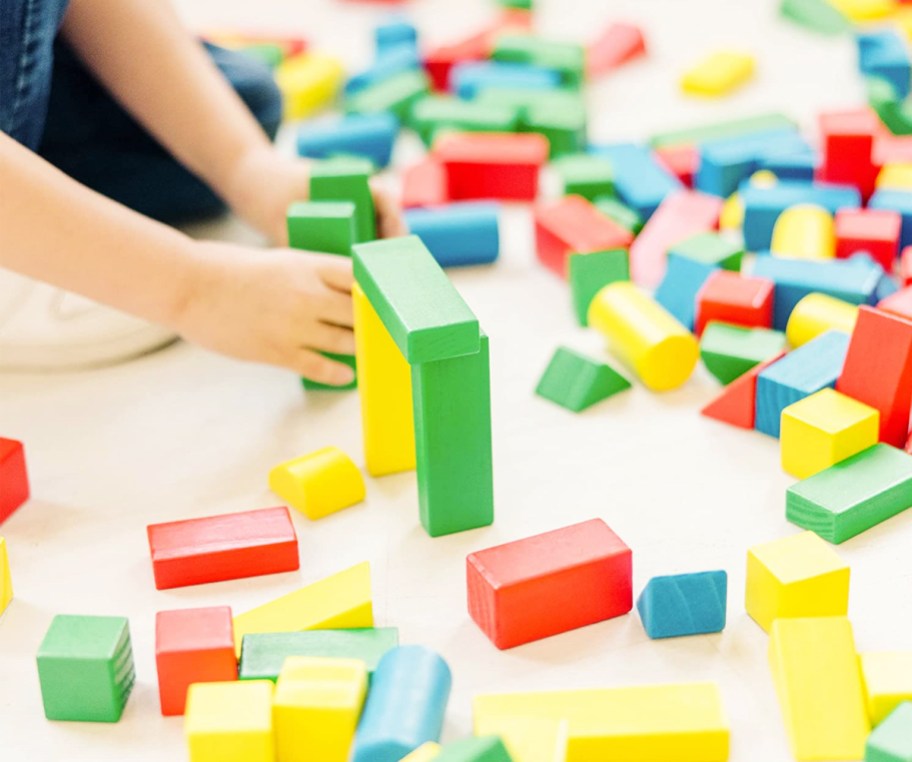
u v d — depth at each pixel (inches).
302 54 80.8
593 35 84.2
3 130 48.9
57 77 54.1
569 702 34.0
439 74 78.8
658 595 37.2
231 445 47.6
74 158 56.2
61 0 49.1
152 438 48.1
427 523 42.6
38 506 44.6
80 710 35.6
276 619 37.4
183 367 52.6
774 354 48.6
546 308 56.5
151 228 45.4
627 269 54.6
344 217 48.5
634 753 33.4
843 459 43.3
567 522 42.9
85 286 44.8
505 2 87.0
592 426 48.1
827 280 52.1
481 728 32.5
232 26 86.4
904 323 43.0
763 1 88.1
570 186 62.5
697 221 59.9
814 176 63.0
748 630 38.1
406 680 33.7
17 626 39.2
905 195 59.4
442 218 59.2
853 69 77.0
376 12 89.0
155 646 36.0
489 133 69.1
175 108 53.6
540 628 38.0
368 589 38.0
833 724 33.6
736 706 35.4
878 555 40.8
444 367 39.6
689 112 73.3
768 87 75.7
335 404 50.1
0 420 49.3
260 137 56.0
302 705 32.8
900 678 33.8
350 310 47.6
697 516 43.0
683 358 49.6
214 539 40.9
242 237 58.7
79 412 49.7
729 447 46.6
